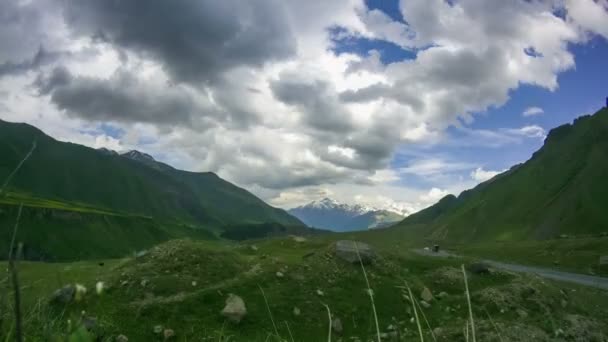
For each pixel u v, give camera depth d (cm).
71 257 13325
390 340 2020
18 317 191
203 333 1903
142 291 2111
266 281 2502
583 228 15700
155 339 1792
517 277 3077
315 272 2723
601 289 3853
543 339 2008
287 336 2012
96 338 445
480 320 2180
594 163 19050
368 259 2973
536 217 18462
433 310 2477
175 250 2672
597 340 2181
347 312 2317
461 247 12662
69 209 16250
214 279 2403
